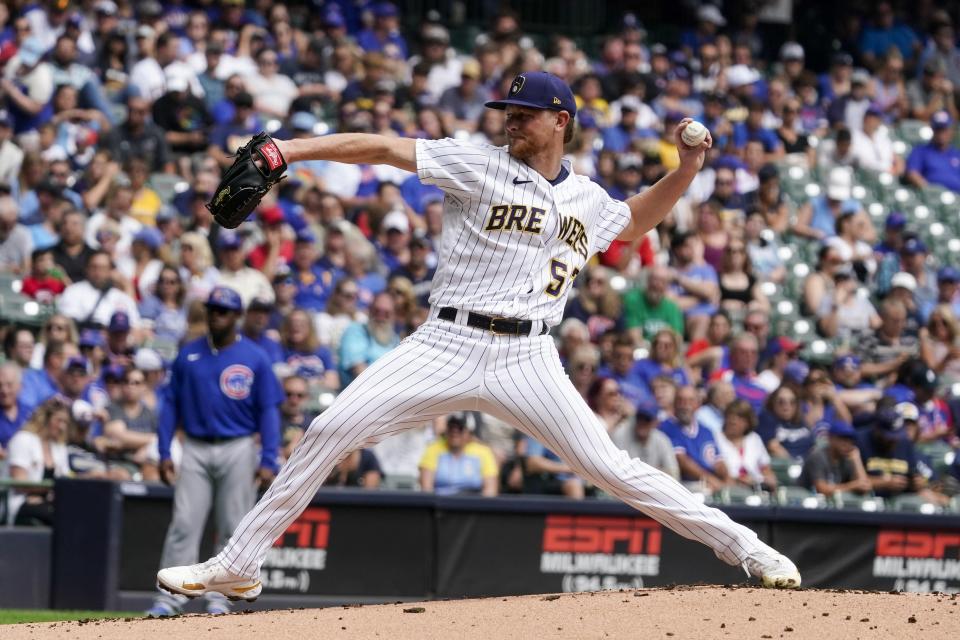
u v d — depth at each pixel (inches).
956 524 1338.6
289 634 631.2
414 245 1710.1
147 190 1752.0
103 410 1341.0
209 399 1117.1
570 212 684.1
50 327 1402.6
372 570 1250.6
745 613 651.5
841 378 1697.8
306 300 1653.5
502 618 651.5
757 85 2442.2
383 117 1989.4
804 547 1312.7
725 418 1432.1
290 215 1748.3
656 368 1540.4
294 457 687.1
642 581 1290.6
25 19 1979.6
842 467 1412.4
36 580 1195.9
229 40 2139.5
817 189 2164.1
